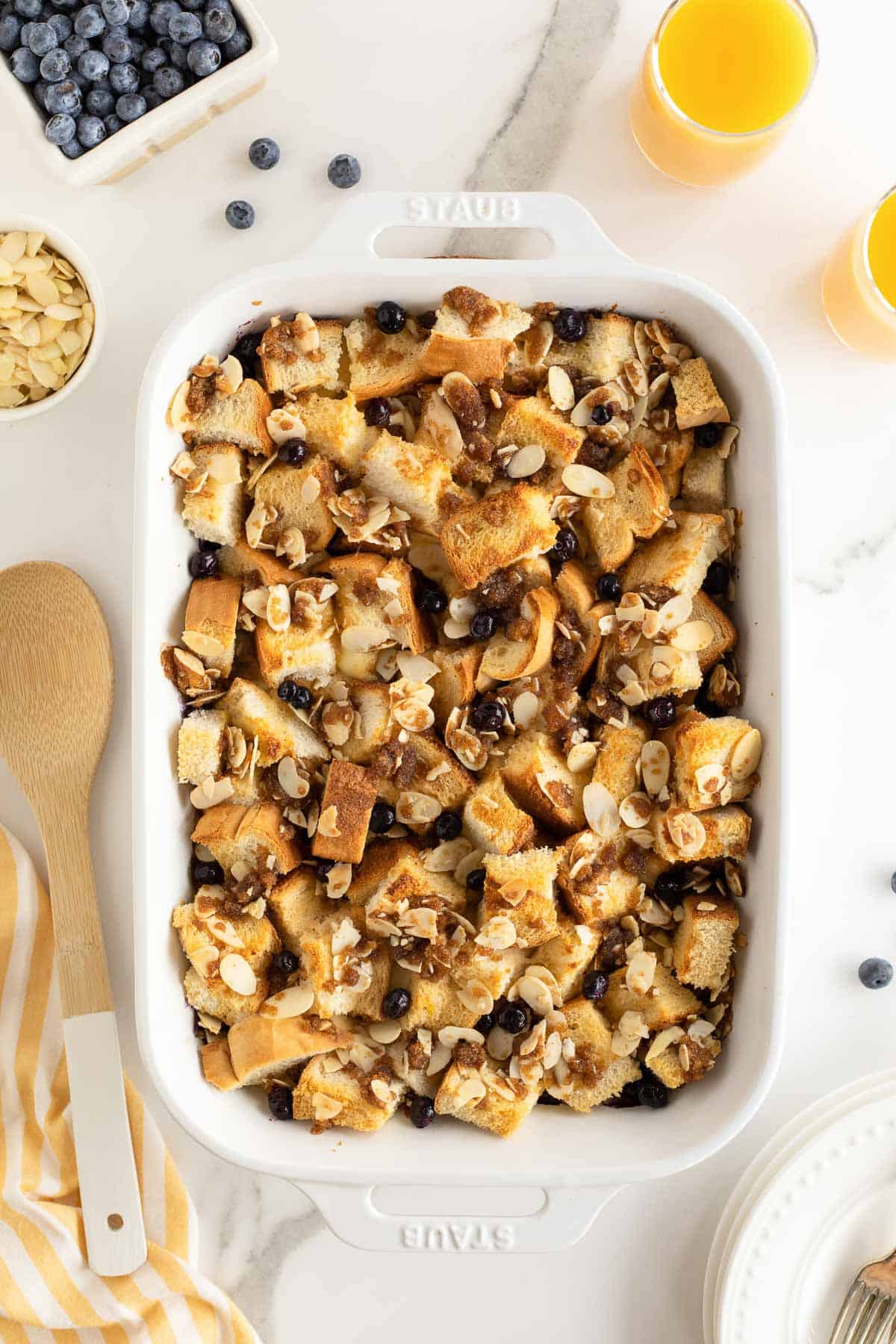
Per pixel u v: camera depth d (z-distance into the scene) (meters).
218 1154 0.73
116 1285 0.80
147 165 0.81
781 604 0.73
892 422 0.82
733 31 0.79
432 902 0.75
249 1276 0.82
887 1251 0.80
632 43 0.81
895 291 0.80
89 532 0.81
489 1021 0.76
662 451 0.77
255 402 0.75
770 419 0.73
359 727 0.76
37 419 0.81
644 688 0.76
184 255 0.81
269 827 0.75
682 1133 0.74
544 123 0.81
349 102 0.81
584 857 0.75
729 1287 0.79
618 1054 0.75
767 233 0.82
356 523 0.75
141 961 0.72
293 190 0.81
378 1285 0.82
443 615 0.78
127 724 0.81
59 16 0.77
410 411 0.77
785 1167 0.79
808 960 0.82
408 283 0.74
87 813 0.80
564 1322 0.82
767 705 0.74
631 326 0.76
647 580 0.76
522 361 0.77
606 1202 0.73
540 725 0.76
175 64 0.78
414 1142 0.75
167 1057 0.72
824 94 0.82
